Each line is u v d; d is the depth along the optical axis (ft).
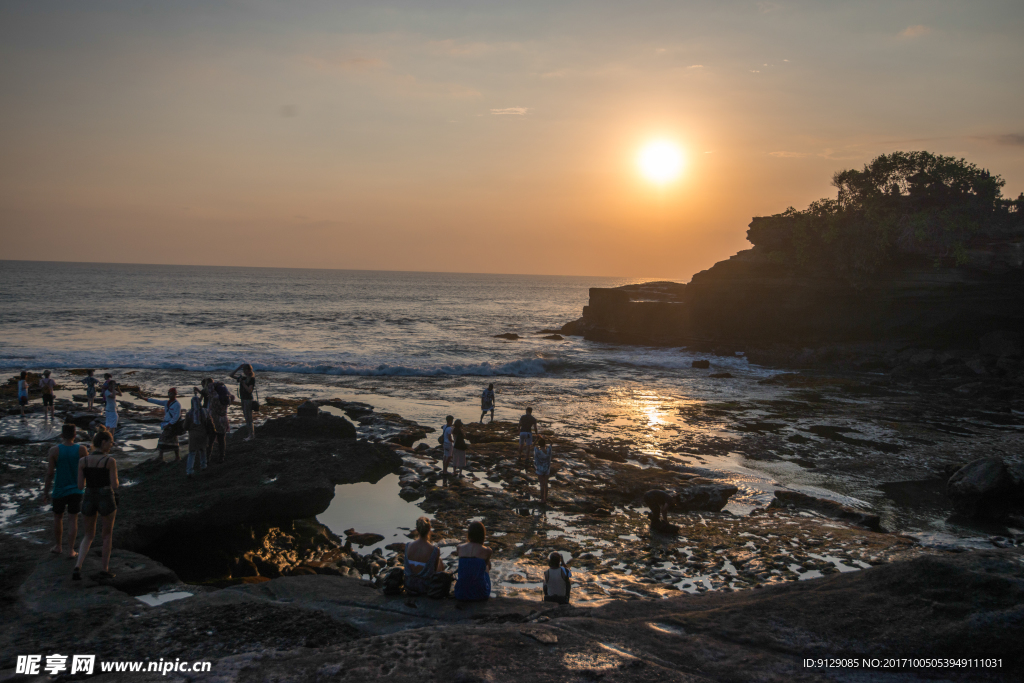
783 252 156.66
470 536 23.68
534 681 14.51
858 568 31.73
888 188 154.61
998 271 127.54
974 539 38.17
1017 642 15.84
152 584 24.99
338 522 37.63
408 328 215.31
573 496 43.86
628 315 186.70
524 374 118.73
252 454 45.57
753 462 57.11
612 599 26.78
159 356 116.47
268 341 154.51
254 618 19.97
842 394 98.48
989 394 97.25
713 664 15.67
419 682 14.58
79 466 24.35
